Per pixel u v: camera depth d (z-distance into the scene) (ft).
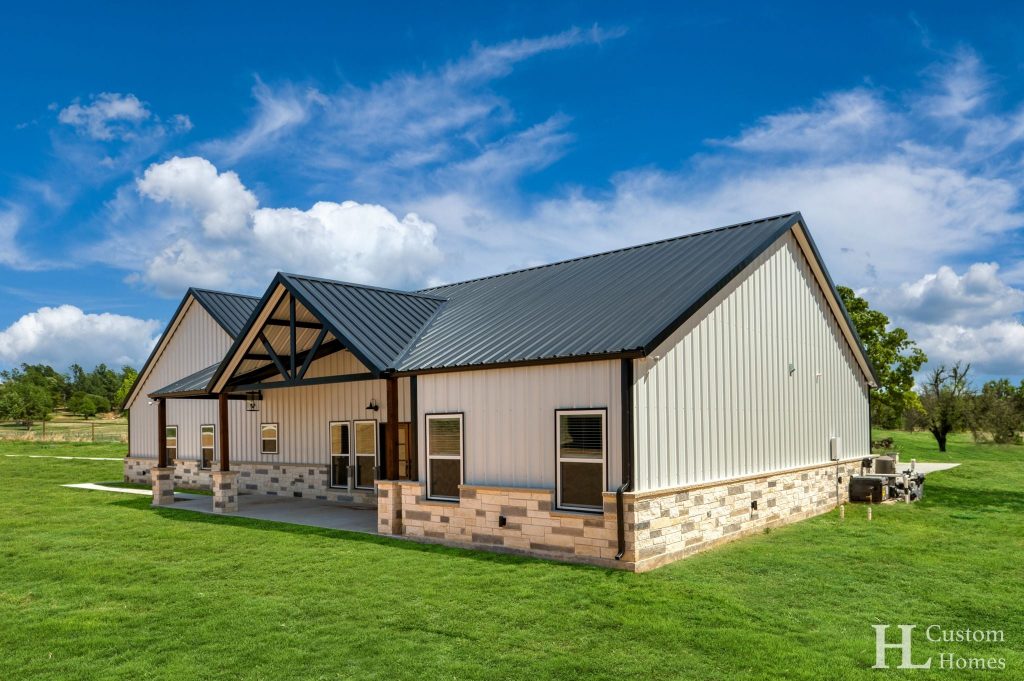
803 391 54.70
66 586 34.63
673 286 44.83
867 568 35.81
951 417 117.91
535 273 61.57
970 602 30.04
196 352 82.28
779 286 52.16
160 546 44.16
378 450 61.46
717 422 43.16
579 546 37.27
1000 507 57.11
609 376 36.73
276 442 71.82
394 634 26.73
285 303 54.49
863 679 22.31
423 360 46.34
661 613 28.50
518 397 40.63
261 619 28.76
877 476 60.75
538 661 24.02
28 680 23.29
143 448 88.28
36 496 71.97
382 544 43.55
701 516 40.42
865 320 103.81
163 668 23.99
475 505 42.04
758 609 29.01
